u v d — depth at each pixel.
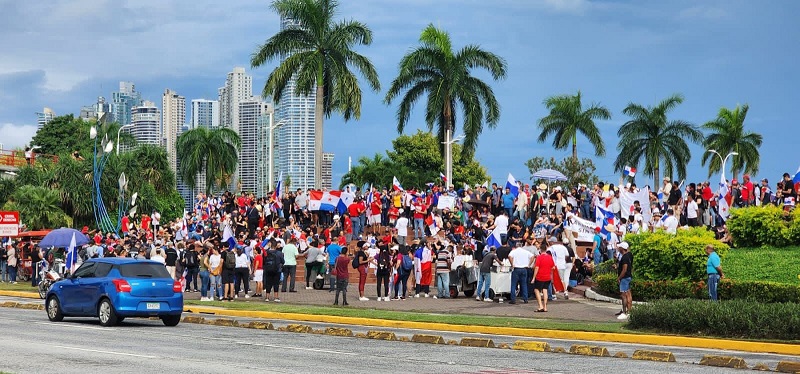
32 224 54.56
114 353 16.23
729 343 18.89
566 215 37.84
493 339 20.77
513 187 41.41
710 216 38.31
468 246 32.31
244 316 27.67
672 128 71.50
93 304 22.77
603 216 37.00
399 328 23.86
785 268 29.12
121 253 34.16
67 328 21.75
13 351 16.44
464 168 90.38
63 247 38.41
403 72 53.81
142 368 14.09
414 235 41.25
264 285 31.17
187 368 14.10
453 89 53.41
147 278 22.69
